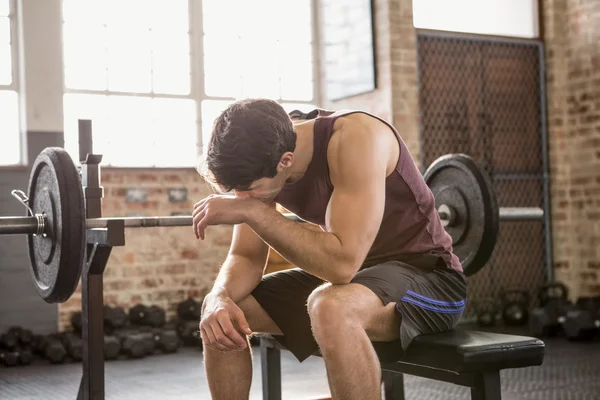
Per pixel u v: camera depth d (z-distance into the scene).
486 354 1.54
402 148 1.67
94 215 2.38
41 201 2.22
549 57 5.70
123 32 5.36
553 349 4.32
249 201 1.55
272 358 2.12
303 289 1.80
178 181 5.35
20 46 4.95
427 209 1.73
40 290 2.28
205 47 5.64
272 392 2.12
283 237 1.53
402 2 5.22
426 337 1.65
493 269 5.56
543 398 3.01
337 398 1.51
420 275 1.67
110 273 5.13
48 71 4.99
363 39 5.38
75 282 2.16
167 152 5.48
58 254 2.10
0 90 4.96
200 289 5.38
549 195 5.71
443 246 1.77
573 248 5.68
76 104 5.20
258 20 5.82
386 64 5.20
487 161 5.56
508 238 5.60
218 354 1.74
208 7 5.66
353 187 1.54
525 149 5.69
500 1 5.78
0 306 4.82
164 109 5.48
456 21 5.68
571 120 5.68
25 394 3.46
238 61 5.75
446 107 5.43
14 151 5.00
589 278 5.58
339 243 1.50
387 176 1.66
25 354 4.30
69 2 5.19
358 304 1.52
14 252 4.86
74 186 2.07
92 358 2.36
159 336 4.64
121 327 4.81
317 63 6.00
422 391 3.22
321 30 5.93
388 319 1.59
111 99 5.32
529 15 5.81
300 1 5.94
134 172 5.22
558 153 5.68
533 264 5.68
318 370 3.76
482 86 5.55
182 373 3.91
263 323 1.81
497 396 1.59
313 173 1.64
